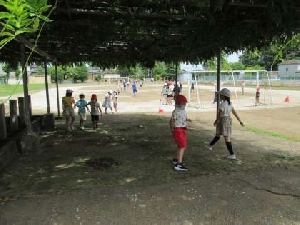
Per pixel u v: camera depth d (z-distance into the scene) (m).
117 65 13.45
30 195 5.59
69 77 86.00
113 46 10.90
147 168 7.23
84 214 4.84
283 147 9.42
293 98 29.20
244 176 6.61
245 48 8.41
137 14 6.32
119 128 13.02
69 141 10.38
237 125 14.16
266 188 5.92
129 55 12.00
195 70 25.25
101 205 5.16
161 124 14.12
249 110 20.41
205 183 6.18
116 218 4.71
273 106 22.66
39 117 13.00
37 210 4.97
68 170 7.11
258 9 6.31
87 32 7.63
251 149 9.12
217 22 6.67
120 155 8.47
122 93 38.75
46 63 14.24
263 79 52.53
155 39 9.52
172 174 6.77
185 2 5.68
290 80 52.47
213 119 16.22
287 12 5.65
